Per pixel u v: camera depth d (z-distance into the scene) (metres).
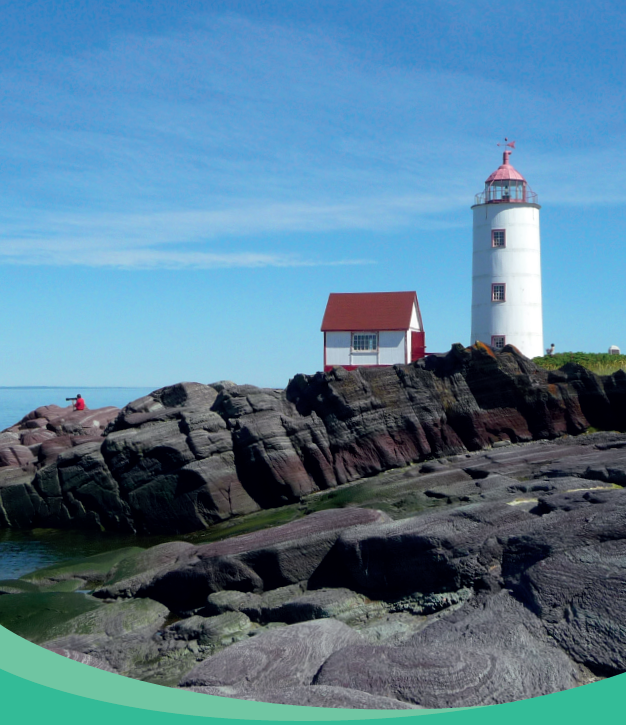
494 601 11.00
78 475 23.88
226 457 22.69
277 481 22.14
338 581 13.56
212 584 14.10
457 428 23.48
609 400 23.62
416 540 12.55
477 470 19.09
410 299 45.25
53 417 34.12
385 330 44.22
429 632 10.54
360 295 46.31
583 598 10.05
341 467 22.66
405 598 12.54
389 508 17.02
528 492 15.62
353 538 13.13
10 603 14.73
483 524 12.91
